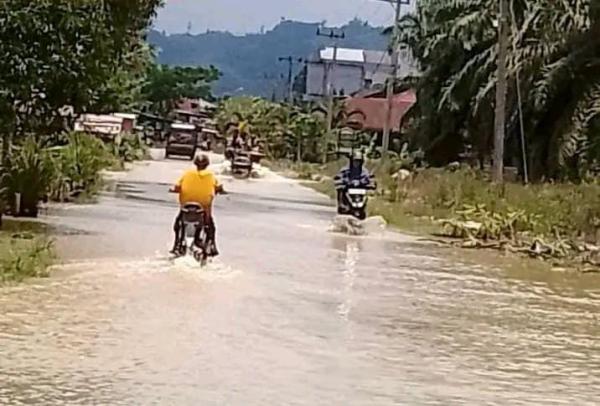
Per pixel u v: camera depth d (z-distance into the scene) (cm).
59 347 1482
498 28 5391
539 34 5578
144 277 2188
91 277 2142
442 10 7081
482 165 6750
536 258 3197
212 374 1364
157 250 2606
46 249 2386
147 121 16162
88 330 1612
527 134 5972
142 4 3128
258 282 2233
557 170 5456
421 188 5381
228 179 7175
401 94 11400
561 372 1523
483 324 1919
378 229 3700
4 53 2730
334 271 2538
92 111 3091
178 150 10162
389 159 7538
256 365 1436
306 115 11938
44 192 3350
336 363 1485
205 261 2445
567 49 5522
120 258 2434
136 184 5594
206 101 18425
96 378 1308
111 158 7144
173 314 1786
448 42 7062
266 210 4466
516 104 5984
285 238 3284
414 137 7694
